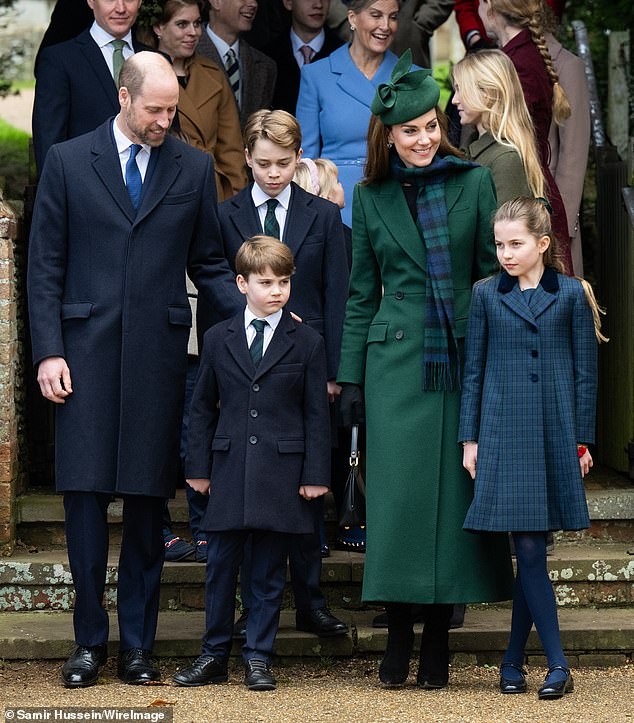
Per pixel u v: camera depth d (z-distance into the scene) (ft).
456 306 51.49
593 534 65.57
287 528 52.01
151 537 53.11
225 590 52.80
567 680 50.47
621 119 95.30
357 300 53.31
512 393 50.08
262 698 50.31
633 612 60.75
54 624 58.90
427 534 50.52
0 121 136.98
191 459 53.47
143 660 52.70
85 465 51.31
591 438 50.47
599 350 75.56
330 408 57.67
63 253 52.47
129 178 52.60
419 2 83.41
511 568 51.88
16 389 65.77
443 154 52.34
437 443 50.80
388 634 53.21
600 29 104.27
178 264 53.11
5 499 62.64
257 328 52.90
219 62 76.28
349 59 70.03
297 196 58.18
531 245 50.14
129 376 51.65
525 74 62.59
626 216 70.13
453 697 50.52
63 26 76.59
